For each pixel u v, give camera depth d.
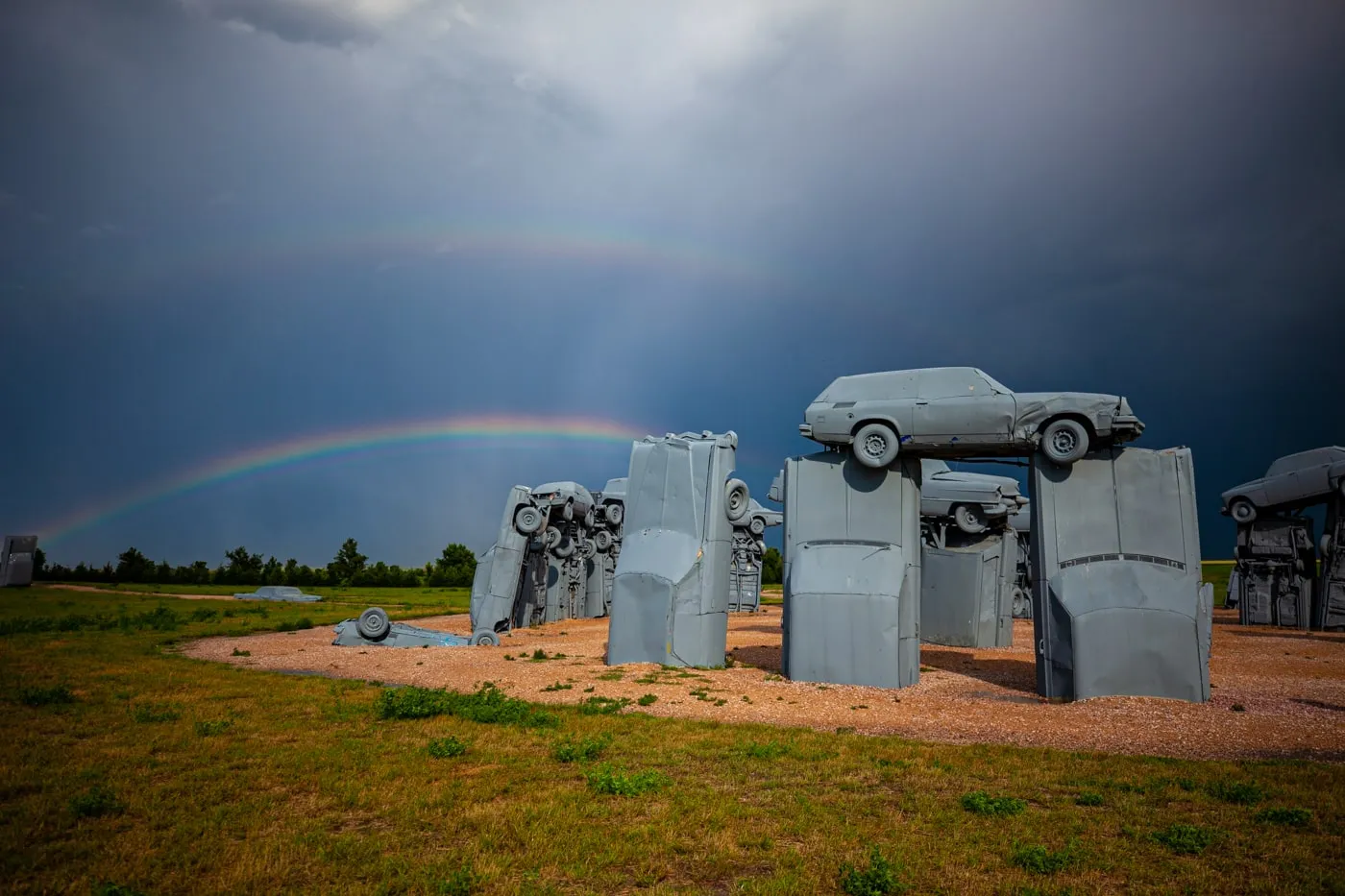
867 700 18.11
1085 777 11.31
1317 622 38.66
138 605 49.16
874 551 21.20
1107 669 18.22
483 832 8.88
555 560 44.25
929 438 20.77
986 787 10.86
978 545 33.12
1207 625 18.38
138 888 7.25
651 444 25.50
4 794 10.06
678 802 9.91
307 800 10.01
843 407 21.92
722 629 24.66
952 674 22.73
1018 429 19.89
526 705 15.88
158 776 10.94
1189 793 10.53
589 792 10.28
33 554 69.12
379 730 13.87
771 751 12.52
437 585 85.44
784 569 22.45
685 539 24.19
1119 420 19.22
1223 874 7.89
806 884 7.52
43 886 7.28
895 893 7.40
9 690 17.17
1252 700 17.78
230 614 42.59
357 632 29.08
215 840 8.50
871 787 10.84
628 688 19.31
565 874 7.82
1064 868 8.01
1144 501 19.27
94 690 17.75
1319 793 10.52
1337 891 7.49
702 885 7.65
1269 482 40.34
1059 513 19.67
